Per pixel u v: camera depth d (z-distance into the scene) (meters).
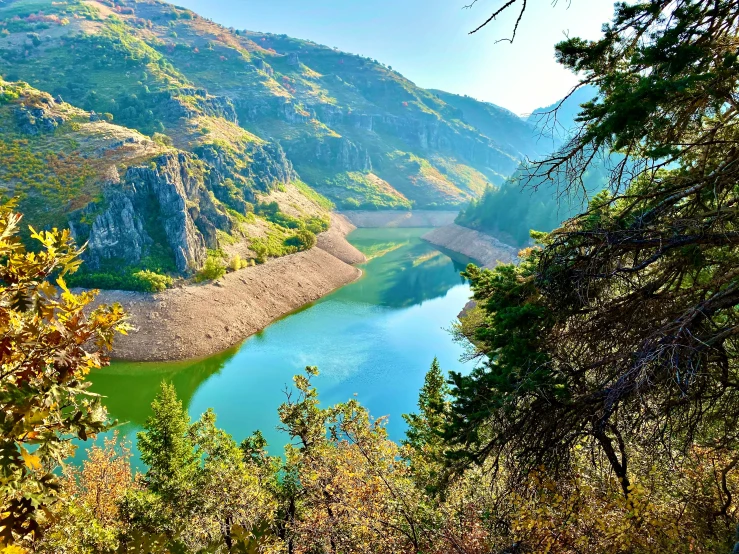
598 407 9.61
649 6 8.73
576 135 9.84
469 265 14.97
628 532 9.55
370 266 140.75
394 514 17.20
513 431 11.19
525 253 15.77
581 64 9.88
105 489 31.86
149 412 56.06
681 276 9.30
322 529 19.59
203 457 32.25
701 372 8.27
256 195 152.12
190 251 90.19
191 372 67.00
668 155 9.20
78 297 5.61
